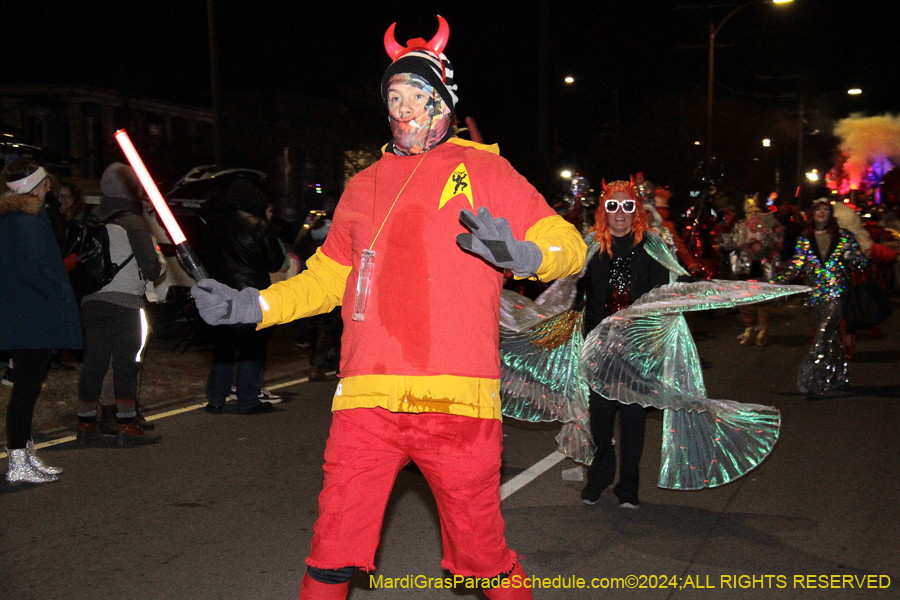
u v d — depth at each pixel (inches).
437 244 96.2
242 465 231.5
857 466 231.5
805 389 323.9
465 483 97.1
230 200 283.6
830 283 319.6
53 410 278.5
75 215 279.4
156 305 430.3
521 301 186.4
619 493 195.9
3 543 172.6
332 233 105.3
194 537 176.9
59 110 819.4
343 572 99.0
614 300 184.7
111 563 162.7
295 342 463.5
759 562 164.1
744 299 169.8
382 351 96.2
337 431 100.0
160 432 266.8
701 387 185.6
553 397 194.2
